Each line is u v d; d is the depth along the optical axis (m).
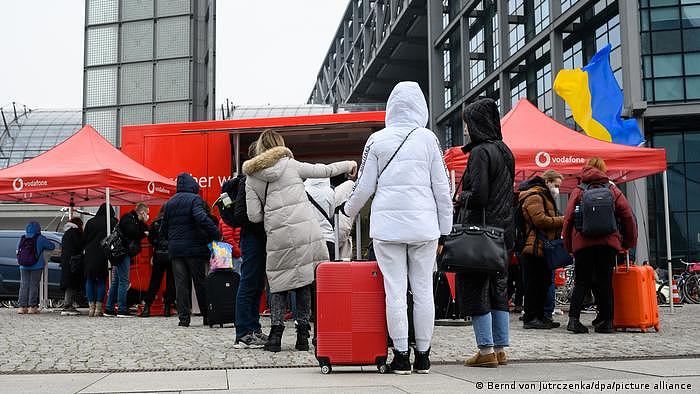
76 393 4.41
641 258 27.02
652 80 27.89
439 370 5.39
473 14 44.56
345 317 5.34
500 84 39.78
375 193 5.32
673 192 28.50
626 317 8.71
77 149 13.38
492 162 5.47
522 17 37.97
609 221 8.15
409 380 4.80
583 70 13.07
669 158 28.66
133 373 5.49
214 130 13.09
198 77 17.34
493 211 5.47
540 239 9.10
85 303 14.92
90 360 6.32
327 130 12.84
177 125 13.31
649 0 28.16
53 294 17.17
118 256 12.23
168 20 17.41
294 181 6.59
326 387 4.51
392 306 5.17
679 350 6.84
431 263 5.27
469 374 5.08
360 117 12.42
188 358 6.36
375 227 5.20
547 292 9.45
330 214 9.52
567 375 4.93
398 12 55.00
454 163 10.94
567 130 11.71
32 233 13.80
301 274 6.55
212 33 17.47
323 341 5.33
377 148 5.24
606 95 13.02
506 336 5.67
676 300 18.27
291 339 7.93
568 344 7.33
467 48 45.25
